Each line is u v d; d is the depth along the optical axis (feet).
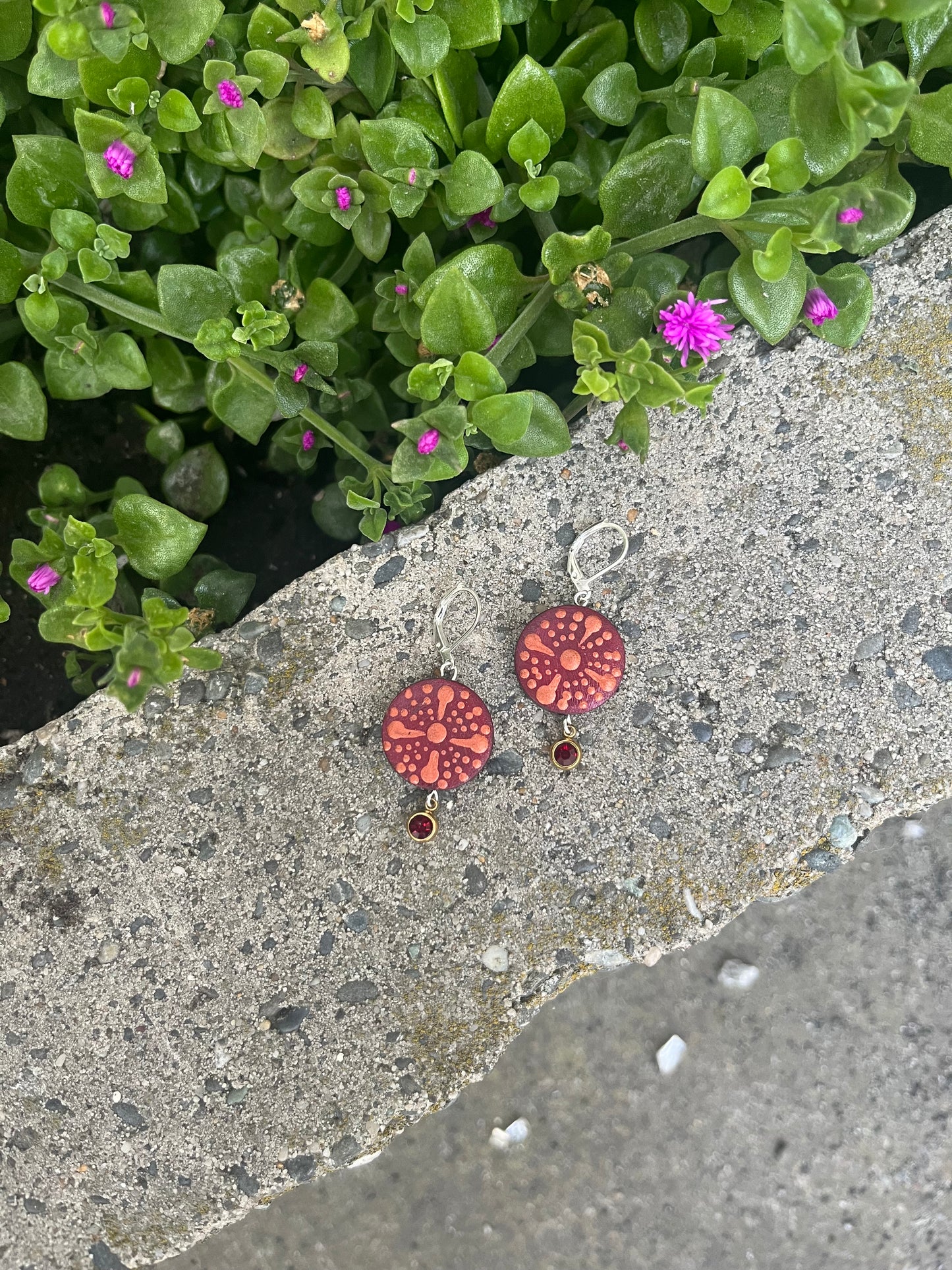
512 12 0.68
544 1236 0.97
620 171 0.64
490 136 0.66
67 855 0.76
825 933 0.97
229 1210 0.77
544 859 0.76
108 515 0.76
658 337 0.66
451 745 0.73
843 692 0.76
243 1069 0.77
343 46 0.62
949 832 0.96
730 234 0.64
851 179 0.66
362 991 0.76
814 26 0.56
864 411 0.75
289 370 0.68
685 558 0.76
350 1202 0.97
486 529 0.76
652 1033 0.97
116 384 0.70
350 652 0.76
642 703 0.76
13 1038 0.77
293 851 0.76
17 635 0.85
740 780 0.76
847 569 0.76
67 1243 0.79
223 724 0.76
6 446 0.84
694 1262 0.98
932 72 0.72
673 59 0.69
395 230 0.77
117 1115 0.77
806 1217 0.97
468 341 0.64
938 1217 0.97
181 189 0.71
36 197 0.66
